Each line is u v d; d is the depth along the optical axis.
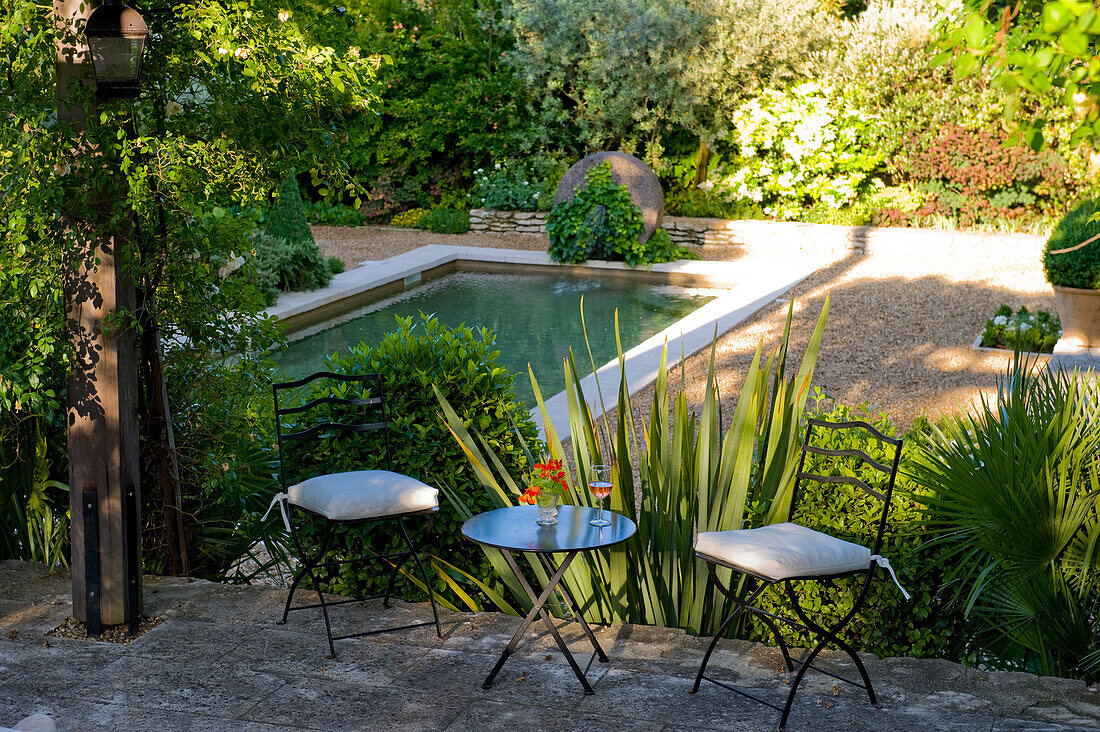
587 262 15.72
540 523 3.61
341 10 4.36
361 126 4.45
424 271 15.22
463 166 19.72
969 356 9.66
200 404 4.39
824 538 3.40
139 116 3.73
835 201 17.58
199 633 3.85
